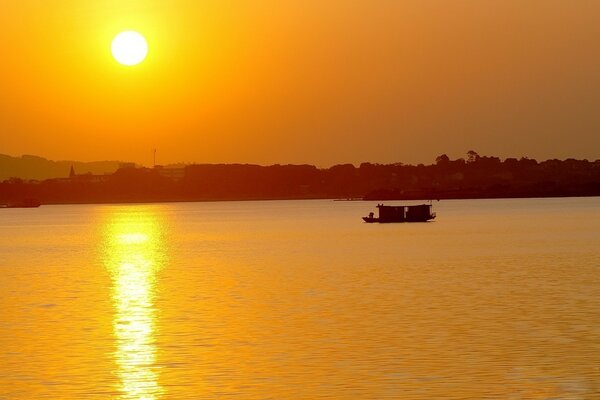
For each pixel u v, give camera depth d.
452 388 73.69
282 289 145.00
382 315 112.38
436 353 87.12
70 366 83.31
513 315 110.62
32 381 77.62
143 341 95.69
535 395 71.38
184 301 130.62
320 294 136.75
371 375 78.50
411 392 72.69
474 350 88.25
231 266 197.25
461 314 112.19
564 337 94.56
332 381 76.69
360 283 152.75
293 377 78.19
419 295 133.00
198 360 85.44
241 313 116.19
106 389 74.69
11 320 112.69
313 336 97.44
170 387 75.25
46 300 135.00
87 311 120.75
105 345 93.62
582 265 183.62
